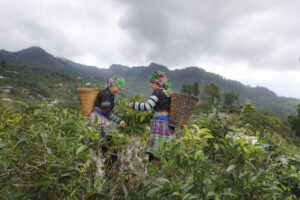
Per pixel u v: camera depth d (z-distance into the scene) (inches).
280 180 83.2
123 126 101.2
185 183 64.1
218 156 85.7
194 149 77.6
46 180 55.8
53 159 58.9
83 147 63.0
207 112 101.7
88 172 72.2
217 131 89.3
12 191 62.6
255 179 61.3
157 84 111.1
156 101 104.2
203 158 67.1
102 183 70.2
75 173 65.4
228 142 71.9
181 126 101.3
